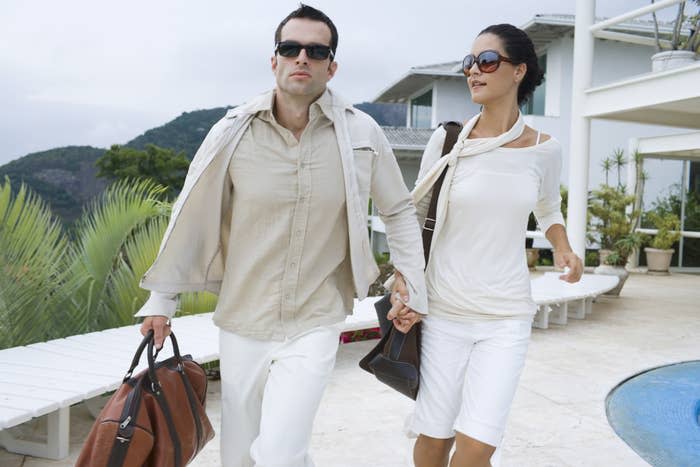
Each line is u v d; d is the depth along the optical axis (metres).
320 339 2.09
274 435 1.99
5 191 4.66
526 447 3.67
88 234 5.45
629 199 14.76
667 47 10.28
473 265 2.40
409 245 2.35
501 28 2.42
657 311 9.22
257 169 2.00
